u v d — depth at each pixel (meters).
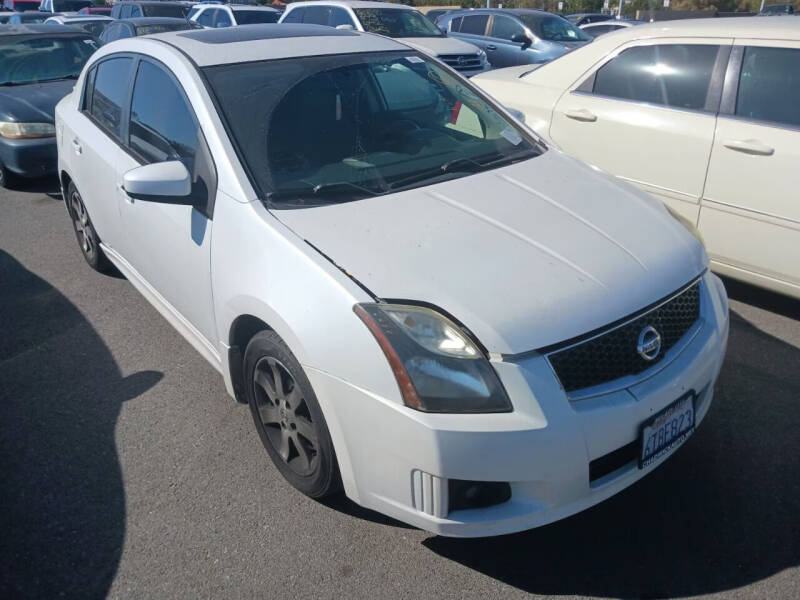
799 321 4.20
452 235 2.64
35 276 5.20
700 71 4.45
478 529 2.28
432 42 10.73
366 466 2.39
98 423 3.42
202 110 3.11
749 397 3.45
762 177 4.05
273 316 2.56
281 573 2.53
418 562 2.55
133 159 3.76
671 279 2.61
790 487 2.85
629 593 2.39
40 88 7.76
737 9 38.72
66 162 4.77
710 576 2.45
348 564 2.55
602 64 4.97
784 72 4.09
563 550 2.58
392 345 2.25
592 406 2.27
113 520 2.80
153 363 3.95
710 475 2.93
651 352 2.45
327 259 2.51
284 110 3.19
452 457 2.18
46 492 2.96
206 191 3.03
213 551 2.63
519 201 2.95
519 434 2.16
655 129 4.55
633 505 2.78
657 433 2.41
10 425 3.43
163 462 3.12
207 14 14.15
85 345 4.17
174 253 3.31
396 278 2.40
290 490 2.92
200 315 3.23
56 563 2.60
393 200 2.89
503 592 2.42
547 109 5.21
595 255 2.59
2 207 7.01
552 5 42.81
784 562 2.49
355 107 3.37
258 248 2.70
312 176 2.99
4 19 17.36
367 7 10.94
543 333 2.25
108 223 4.26
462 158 3.33
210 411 3.49
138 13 15.23
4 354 4.11
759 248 4.15
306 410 2.67
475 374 2.20
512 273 2.43
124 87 4.03
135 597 2.45
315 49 3.60
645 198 3.21
